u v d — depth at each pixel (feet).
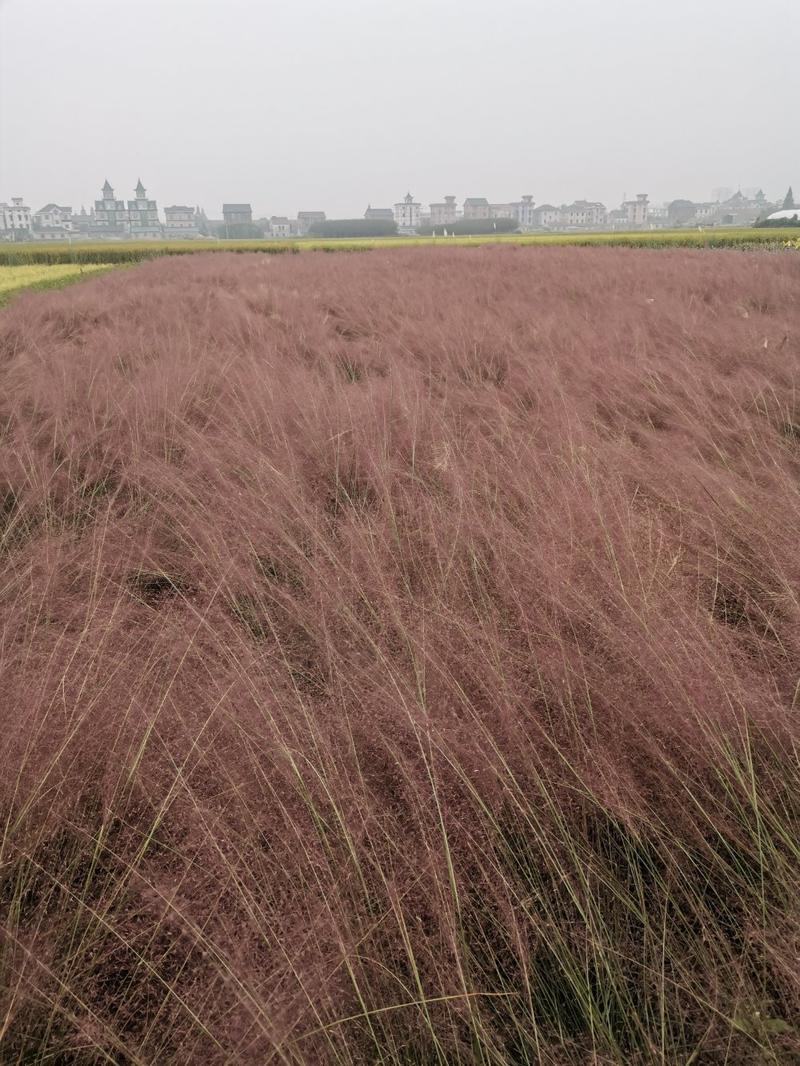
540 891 4.81
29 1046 3.92
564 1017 4.28
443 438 12.45
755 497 9.71
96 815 5.21
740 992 4.09
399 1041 4.01
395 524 9.19
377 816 4.94
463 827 4.86
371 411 13.38
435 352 19.52
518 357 17.70
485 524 8.99
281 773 5.20
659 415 14.03
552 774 5.41
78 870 4.90
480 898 4.66
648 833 5.14
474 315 24.58
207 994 4.05
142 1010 4.09
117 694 6.04
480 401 14.53
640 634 6.29
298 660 6.98
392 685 5.83
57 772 5.27
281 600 7.88
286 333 22.82
